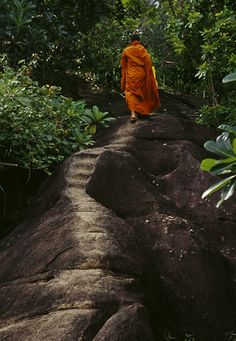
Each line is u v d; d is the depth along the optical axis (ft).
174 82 43.37
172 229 16.52
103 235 14.07
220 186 8.89
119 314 11.12
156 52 44.75
